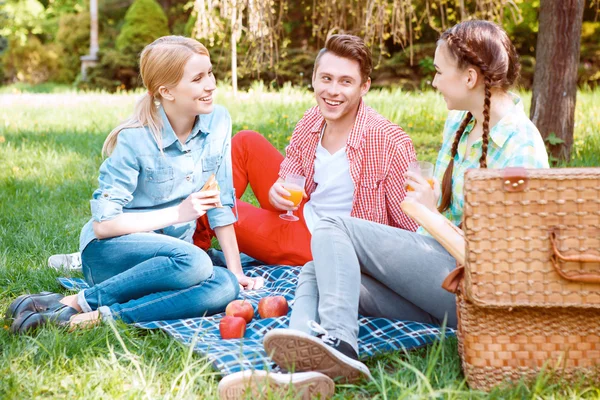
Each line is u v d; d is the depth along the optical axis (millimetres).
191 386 2002
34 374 2094
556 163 5160
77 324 2465
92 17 17422
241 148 3332
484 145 2221
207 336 2430
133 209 2820
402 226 2992
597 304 1883
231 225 3029
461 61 2236
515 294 1898
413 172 2203
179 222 2666
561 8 5082
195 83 2672
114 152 2725
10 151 6141
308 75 14227
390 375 2148
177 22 18547
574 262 1869
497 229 1878
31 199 4625
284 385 1922
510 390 1950
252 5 7051
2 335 2432
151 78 2674
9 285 3070
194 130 2824
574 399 1903
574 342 1970
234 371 2098
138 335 2500
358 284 2193
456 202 2402
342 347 2059
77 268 3295
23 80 19953
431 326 2449
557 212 1858
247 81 14047
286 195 2912
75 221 4129
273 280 3113
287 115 7594
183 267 2562
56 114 9141
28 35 22266
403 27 6621
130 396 1943
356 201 2980
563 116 5199
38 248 3580
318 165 3070
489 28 2252
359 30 7246
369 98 9516
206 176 2930
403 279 2320
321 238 2256
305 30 14938
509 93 2318
